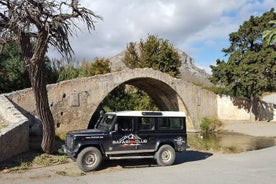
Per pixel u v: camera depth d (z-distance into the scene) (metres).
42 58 12.72
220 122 36.03
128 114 12.77
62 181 10.02
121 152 12.42
